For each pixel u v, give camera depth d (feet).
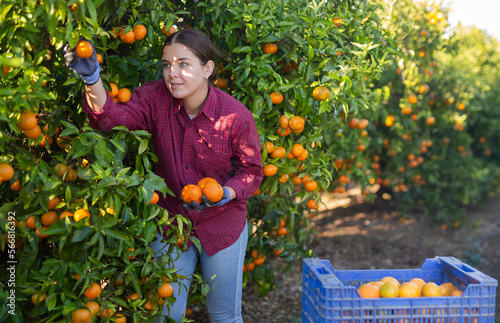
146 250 5.74
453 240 18.21
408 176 19.67
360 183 14.93
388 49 8.57
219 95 6.15
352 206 22.57
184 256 6.41
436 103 18.21
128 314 5.97
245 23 7.15
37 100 4.74
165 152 6.19
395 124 16.33
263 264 9.95
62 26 5.10
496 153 23.95
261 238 9.82
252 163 6.31
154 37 7.31
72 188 5.47
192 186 5.67
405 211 20.45
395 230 19.13
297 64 7.47
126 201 5.50
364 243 16.89
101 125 5.74
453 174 19.76
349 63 7.35
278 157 7.39
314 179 8.31
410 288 6.10
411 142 18.02
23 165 5.12
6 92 4.48
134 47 7.30
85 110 5.60
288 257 9.89
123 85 6.88
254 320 10.62
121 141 5.79
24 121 4.84
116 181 5.25
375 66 8.03
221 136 6.05
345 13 8.40
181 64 5.69
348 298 5.51
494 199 25.79
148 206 5.67
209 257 6.47
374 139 16.24
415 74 14.34
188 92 5.76
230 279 6.62
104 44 5.95
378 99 11.48
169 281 5.98
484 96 22.24
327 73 7.16
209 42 5.93
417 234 18.74
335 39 7.84
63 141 5.98
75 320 5.03
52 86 6.31
